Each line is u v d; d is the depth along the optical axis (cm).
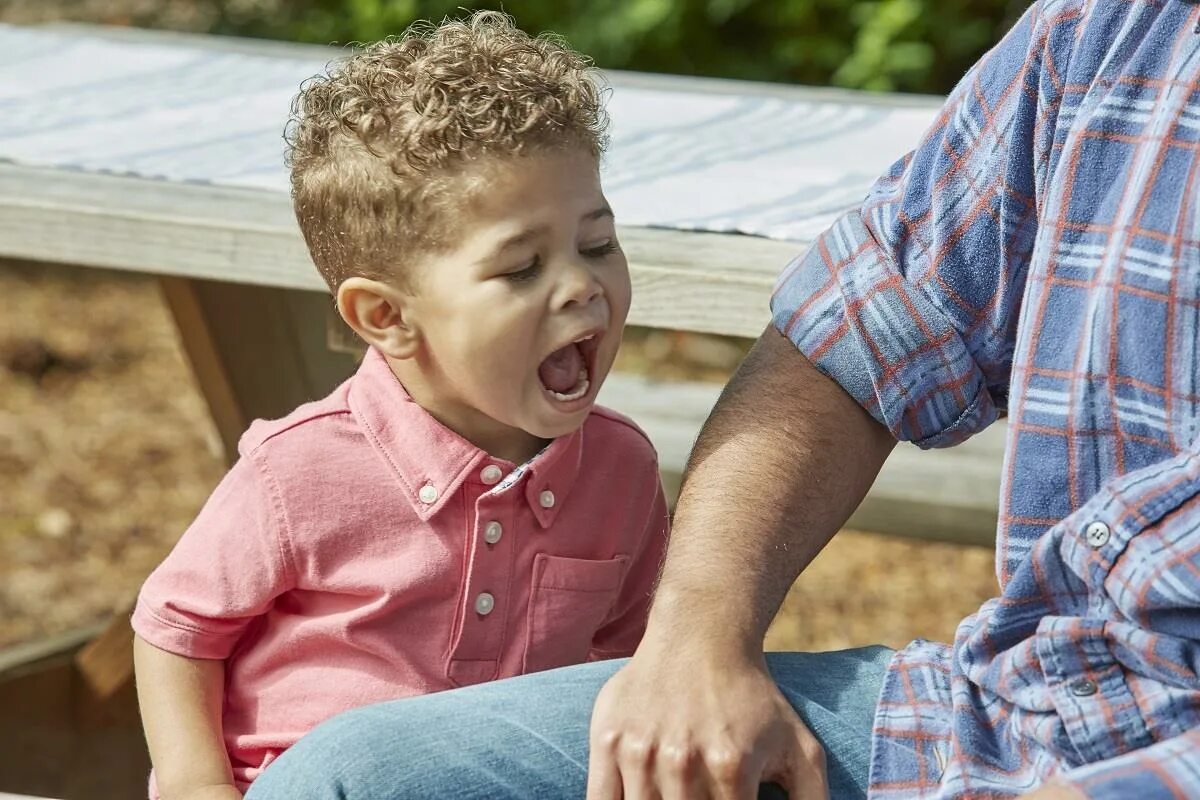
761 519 189
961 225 192
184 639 191
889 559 491
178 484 526
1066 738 167
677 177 257
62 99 310
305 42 684
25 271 685
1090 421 172
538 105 182
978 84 193
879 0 626
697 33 648
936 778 173
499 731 171
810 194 246
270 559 189
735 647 177
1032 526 176
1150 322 167
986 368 197
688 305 214
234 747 196
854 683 187
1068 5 183
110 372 604
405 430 191
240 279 229
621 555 204
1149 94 172
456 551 192
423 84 183
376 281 187
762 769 169
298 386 312
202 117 295
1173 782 144
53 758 315
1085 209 175
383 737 167
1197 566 161
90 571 475
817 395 198
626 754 167
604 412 206
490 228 179
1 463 536
